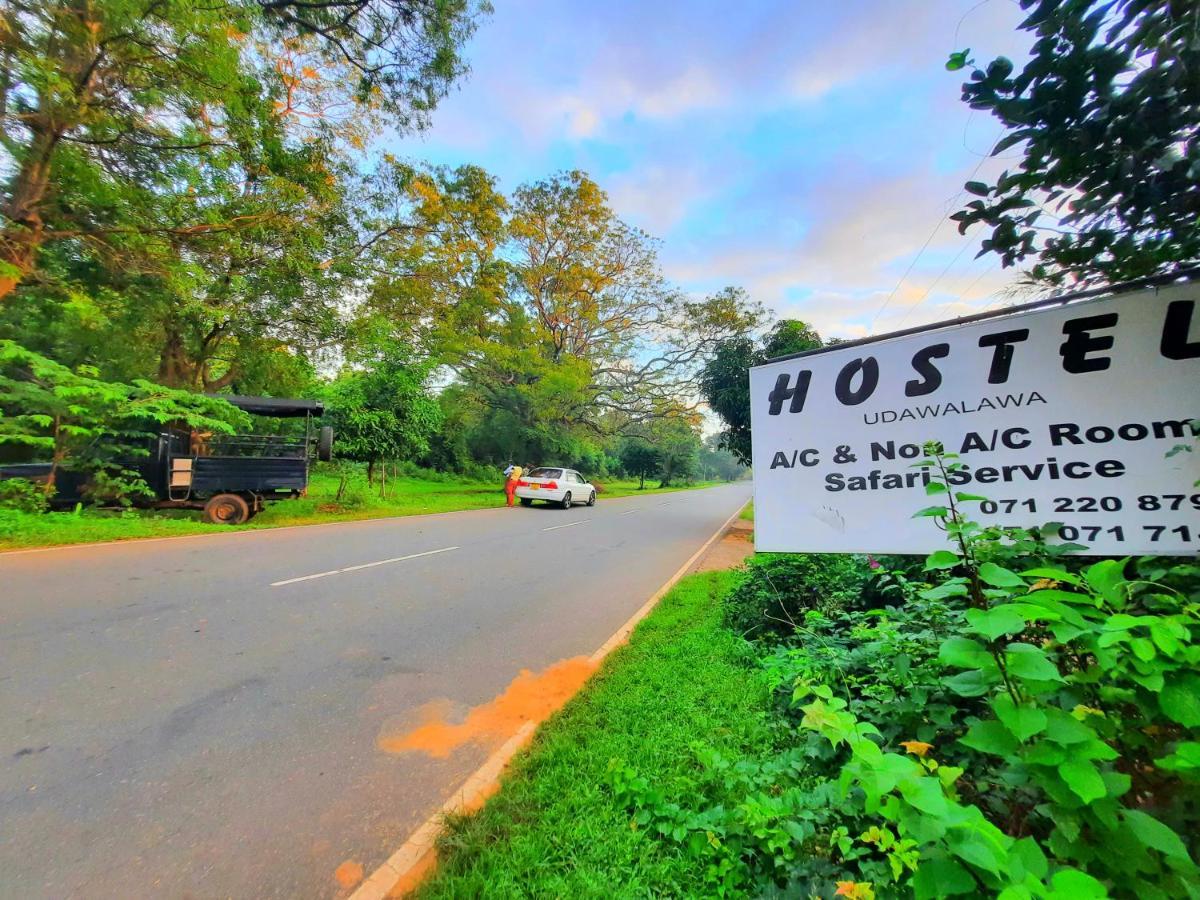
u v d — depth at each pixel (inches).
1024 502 93.4
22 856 80.4
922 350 106.1
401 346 608.1
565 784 99.5
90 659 150.1
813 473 117.6
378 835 88.7
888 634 93.3
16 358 361.7
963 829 42.2
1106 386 87.7
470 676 153.5
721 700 130.7
